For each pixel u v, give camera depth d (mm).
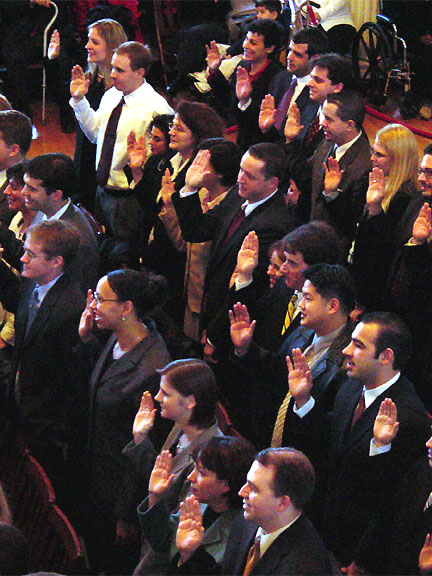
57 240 15031
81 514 14945
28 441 15477
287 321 14969
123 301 13688
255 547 10406
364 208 17094
